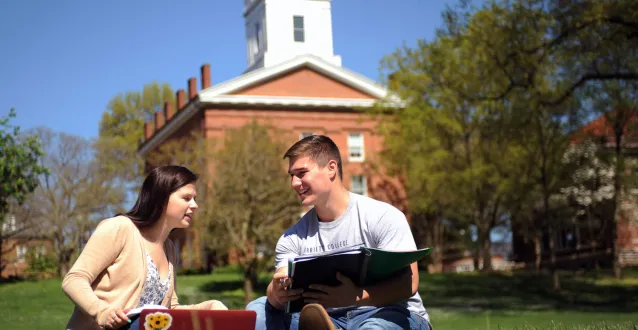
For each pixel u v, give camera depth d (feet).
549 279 113.29
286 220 92.38
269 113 137.59
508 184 108.47
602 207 125.39
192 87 146.41
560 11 59.62
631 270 128.16
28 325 61.31
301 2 161.27
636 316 62.08
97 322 12.33
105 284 13.09
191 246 128.36
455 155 116.26
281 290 13.08
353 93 143.95
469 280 112.78
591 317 62.49
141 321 11.89
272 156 92.38
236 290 97.19
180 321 11.90
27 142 100.17
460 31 66.03
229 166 90.12
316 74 141.49
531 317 66.03
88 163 126.21
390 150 125.70
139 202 13.82
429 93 112.27
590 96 72.13
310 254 13.64
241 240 88.38
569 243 146.51
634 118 109.91
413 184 119.24
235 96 134.51
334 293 12.76
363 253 12.35
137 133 215.92
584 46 60.44
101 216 127.85
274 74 138.21
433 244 135.64
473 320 64.64
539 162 103.60
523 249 154.92
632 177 115.24
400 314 13.15
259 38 165.89
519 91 69.51
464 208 124.47
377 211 13.76
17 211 119.14
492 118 75.92
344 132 142.00
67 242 125.80
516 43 63.05
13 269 152.66
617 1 56.18
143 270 13.37
